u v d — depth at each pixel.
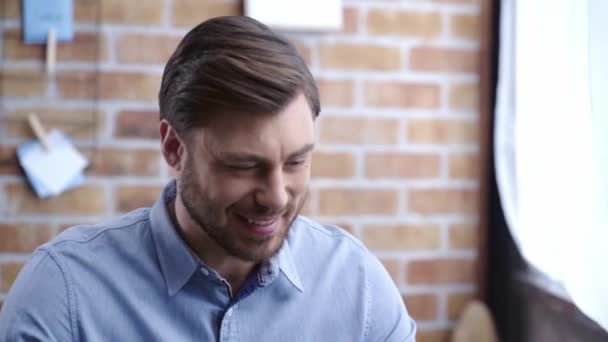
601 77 1.04
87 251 0.95
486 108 1.65
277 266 0.95
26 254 1.54
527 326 1.56
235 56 0.79
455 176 1.66
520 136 1.37
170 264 0.93
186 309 0.92
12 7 1.52
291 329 0.97
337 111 1.61
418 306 1.66
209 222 0.84
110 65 1.54
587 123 1.13
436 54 1.64
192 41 0.83
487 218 1.68
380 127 1.63
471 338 1.61
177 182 0.91
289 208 0.84
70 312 0.90
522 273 1.59
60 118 1.54
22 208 1.53
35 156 1.53
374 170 1.63
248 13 1.55
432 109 1.64
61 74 1.53
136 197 1.56
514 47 1.46
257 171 0.81
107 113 1.55
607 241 1.07
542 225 1.30
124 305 0.92
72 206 1.55
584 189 1.13
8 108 1.52
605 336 1.26
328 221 1.62
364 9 1.61
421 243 1.66
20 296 0.90
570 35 1.17
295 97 0.79
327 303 1.01
